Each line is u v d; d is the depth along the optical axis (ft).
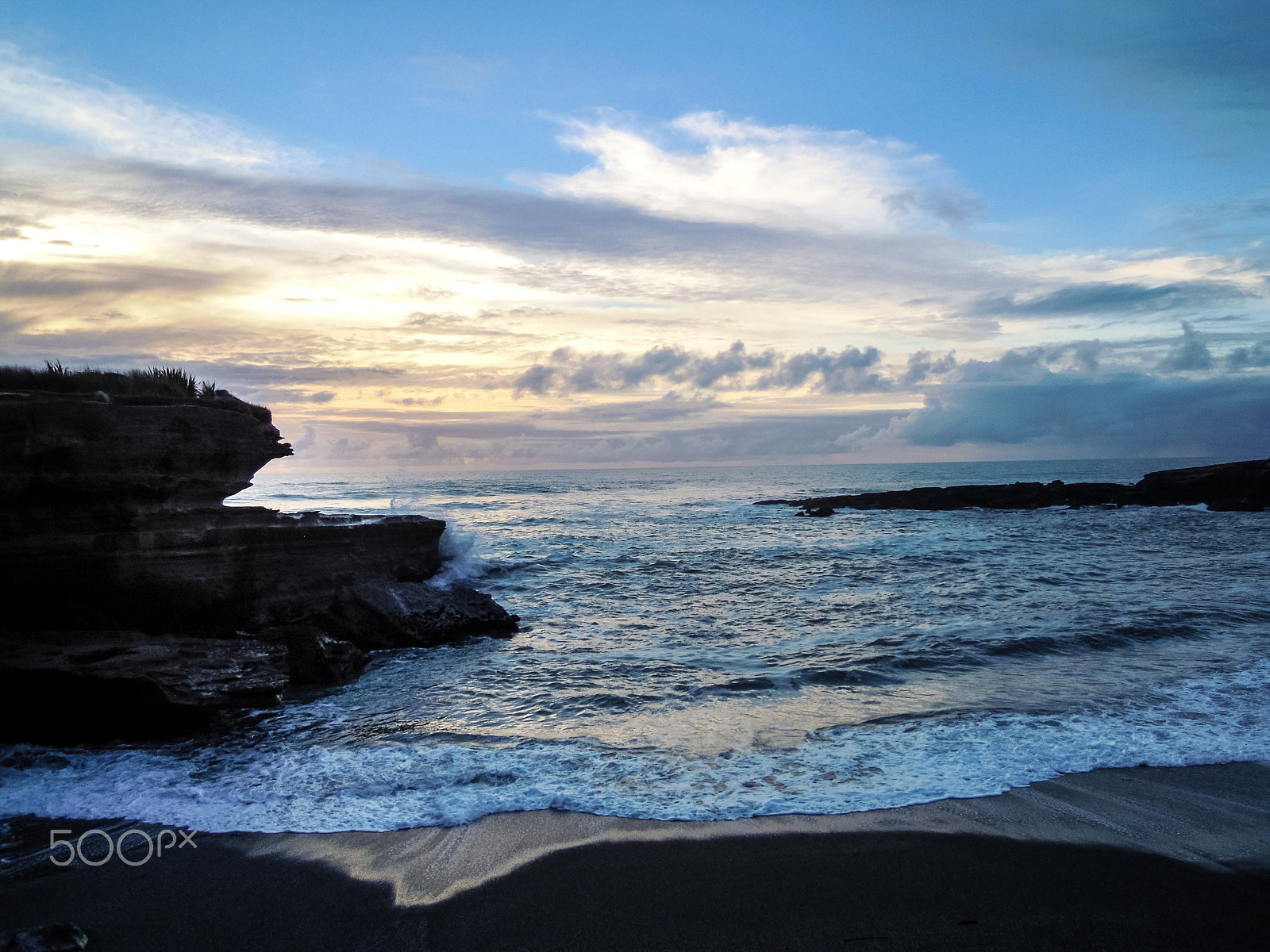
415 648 45.80
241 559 40.40
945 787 23.50
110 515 35.22
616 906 17.39
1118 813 21.72
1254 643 41.75
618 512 169.37
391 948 15.99
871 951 15.69
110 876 18.88
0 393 32.63
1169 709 30.60
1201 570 71.26
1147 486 167.94
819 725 29.45
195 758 27.22
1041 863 19.08
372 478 426.10
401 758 26.61
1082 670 36.88
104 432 34.60
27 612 33.60
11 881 18.65
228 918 17.11
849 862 19.17
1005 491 168.25
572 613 56.34
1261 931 16.19
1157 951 15.56
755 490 287.69
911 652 40.70
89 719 29.09
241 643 36.47
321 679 38.17
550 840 20.49
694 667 39.09
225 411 40.52
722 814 21.86
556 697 34.50
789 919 16.83
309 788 24.16
